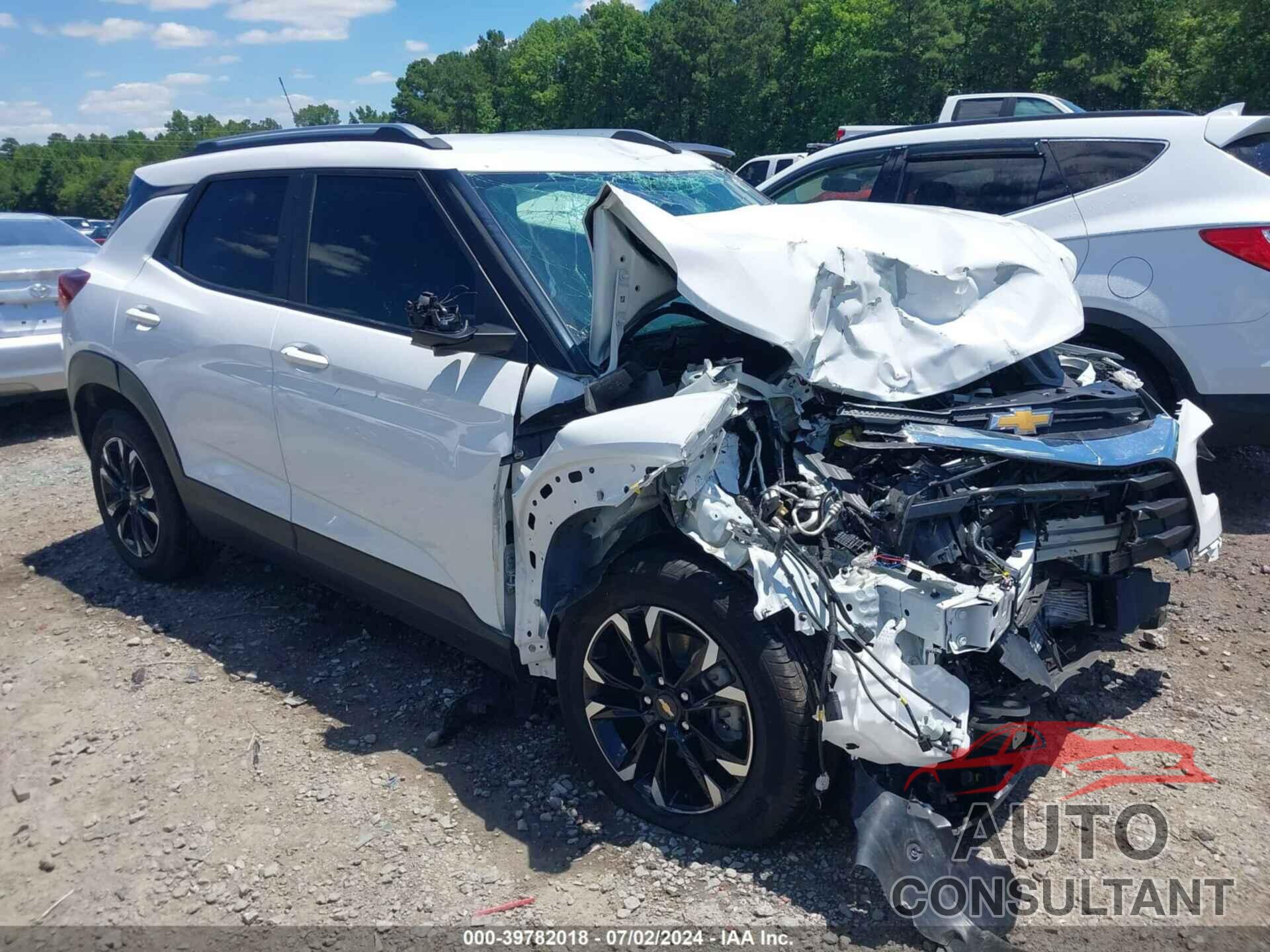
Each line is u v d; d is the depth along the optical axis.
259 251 4.03
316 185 3.86
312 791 3.22
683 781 2.96
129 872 2.89
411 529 3.43
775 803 2.67
